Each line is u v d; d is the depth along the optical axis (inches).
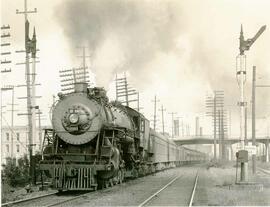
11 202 569.0
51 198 641.6
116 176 825.5
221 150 2731.3
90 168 713.0
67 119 748.0
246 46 788.6
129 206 540.4
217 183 925.2
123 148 902.4
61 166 717.3
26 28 935.0
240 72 796.6
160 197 642.2
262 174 1296.8
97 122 749.9
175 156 2225.6
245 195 666.2
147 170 1204.5
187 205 553.3
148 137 1197.7
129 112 1059.9
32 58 911.0
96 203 564.7
